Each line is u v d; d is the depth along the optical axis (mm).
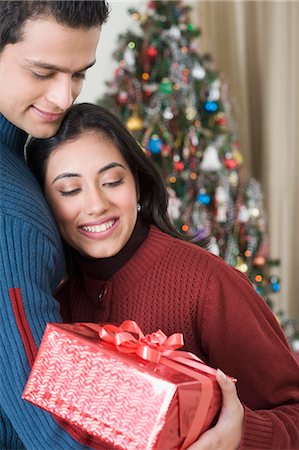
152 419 1046
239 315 1404
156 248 1470
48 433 1194
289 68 4871
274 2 4836
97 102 3629
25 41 1202
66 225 1436
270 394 1416
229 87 4797
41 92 1254
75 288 1588
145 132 3430
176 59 3514
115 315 1477
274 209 4879
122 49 3600
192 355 1245
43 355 1156
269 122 4859
